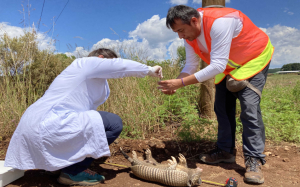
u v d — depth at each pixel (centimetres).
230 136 270
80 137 194
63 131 189
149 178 222
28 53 415
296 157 288
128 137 347
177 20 217
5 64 412
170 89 234
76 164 208
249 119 229
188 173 211
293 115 384
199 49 249
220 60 215
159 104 448
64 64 520
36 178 227
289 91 563
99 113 222
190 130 349
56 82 205
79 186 212
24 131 191
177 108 417
